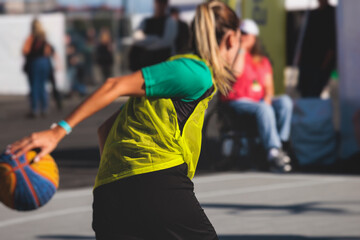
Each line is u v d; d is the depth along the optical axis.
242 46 17.52
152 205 5.74
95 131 28.09
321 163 18.30
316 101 18.42
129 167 5.80
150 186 5.75
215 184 15.90
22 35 51.50
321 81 21.28
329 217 12.19
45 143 5.44
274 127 17.23
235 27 6.21
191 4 41.47
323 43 20.95
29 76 34.41
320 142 18.27
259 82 17.47
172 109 5.79
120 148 5.83
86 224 12.20
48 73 34.78
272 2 20.77
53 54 35.62
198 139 6.04
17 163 5.68
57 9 63.62
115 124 5.95
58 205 14.02
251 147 17.59
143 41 21.86
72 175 17.72
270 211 12.80
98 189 5.91
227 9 6.22
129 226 5.77
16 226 12.18
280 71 21.00
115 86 5.57
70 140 25.28
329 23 20.89
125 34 54.88
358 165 18.08
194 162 6.11
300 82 21.66
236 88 17.38
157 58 21.83
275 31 20.88
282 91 21.06
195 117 5.93
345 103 18.30
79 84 50.97
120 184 5.80
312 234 10.95
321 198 13.95
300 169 17.83
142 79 5.64
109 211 5.81
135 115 5.83
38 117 34.78
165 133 5.77
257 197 14.20
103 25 55.06
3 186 5.68
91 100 5.50
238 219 12.16
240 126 17.47
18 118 34.41
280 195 14.38
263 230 11.29
